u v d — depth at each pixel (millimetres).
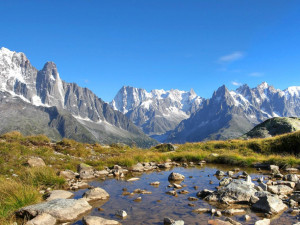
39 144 28484
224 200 10930
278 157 22859
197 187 14109
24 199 10289
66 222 8773
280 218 8828
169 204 10836
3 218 8594
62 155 24641
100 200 11578
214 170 20562
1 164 16734
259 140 31984
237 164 23422
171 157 28328
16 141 26719
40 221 8266
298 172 18609
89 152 29891
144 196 12242
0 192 10562
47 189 13133
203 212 9695
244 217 8891
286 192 12578
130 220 8945
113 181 16156
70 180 16031
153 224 8547
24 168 16688
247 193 11203
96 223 8367
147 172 19984
